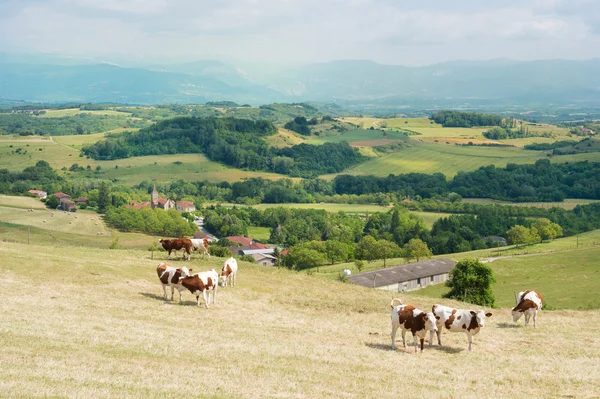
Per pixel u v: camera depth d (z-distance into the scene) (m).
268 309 37.41
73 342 24.45
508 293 82.00
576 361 28.31
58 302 32.44
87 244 110.25
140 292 37.97
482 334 33.41
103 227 138.50
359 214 195.12
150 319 30.73
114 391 18.70
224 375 22.03
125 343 25.19
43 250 50.62
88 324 27.98
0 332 24.61
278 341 28.64
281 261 123.25
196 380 20.94
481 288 60.50
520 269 99.25
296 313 37.09
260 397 19.78
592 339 33.09
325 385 22.06
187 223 155.38
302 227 169.12
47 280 37.84
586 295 76.56
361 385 22.42
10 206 159.38
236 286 44.09
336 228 161.50
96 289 37.22
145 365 22.34
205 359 24.12
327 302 41.50
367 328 33.88
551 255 109.50
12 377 18.89
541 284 86.81
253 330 30.69
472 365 26.69
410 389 22.41
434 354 28.39
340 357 26.44
